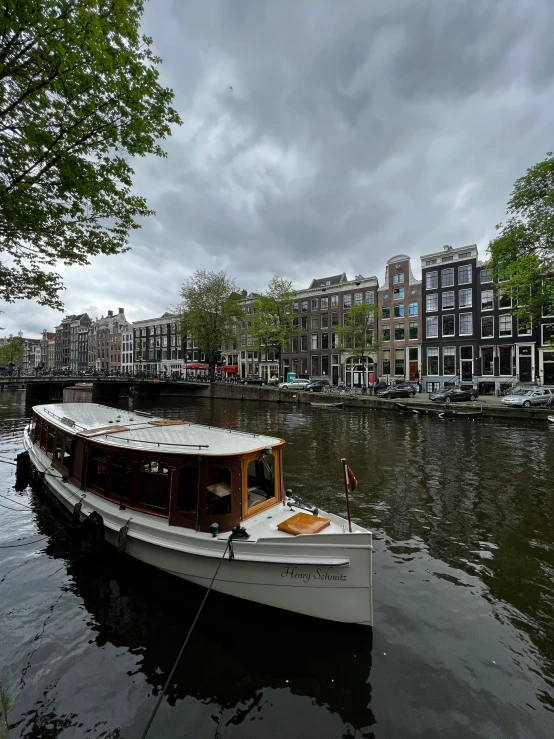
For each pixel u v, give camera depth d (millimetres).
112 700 3549
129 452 5812
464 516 7832
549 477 10375
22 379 32125
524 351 31016
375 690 3623
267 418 23344
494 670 3852
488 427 19078
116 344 77125
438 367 36000
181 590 5066
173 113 7922
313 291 45750
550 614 4734
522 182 20297
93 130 7160
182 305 42781
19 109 6582
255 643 4234
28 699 3561
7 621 4645
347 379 42406
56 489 7652
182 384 42781
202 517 4973
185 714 3391
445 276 35562
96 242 8266
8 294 8367
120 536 5434
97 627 4520
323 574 4320
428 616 4676
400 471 11109
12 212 6500
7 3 5219
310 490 9508
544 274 20172
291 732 3213
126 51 6680
